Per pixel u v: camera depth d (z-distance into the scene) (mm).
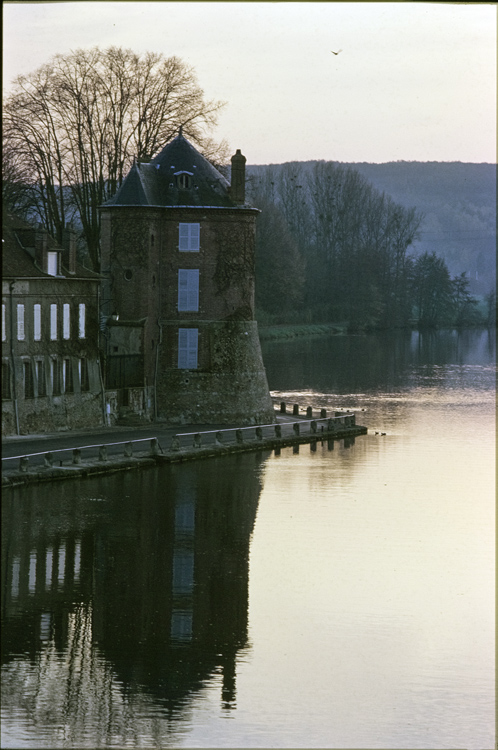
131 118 113688
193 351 101562
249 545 64688
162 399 101562
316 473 85062
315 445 98188
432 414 121250
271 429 101750
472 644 50625
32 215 118938
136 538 64812
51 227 114750
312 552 64000
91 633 50188
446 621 53469
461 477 85000
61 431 91125
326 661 48406
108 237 99438
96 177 113938
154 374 101625
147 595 55375
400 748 40656
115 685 45031
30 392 88125
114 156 113312
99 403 95688
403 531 68750
